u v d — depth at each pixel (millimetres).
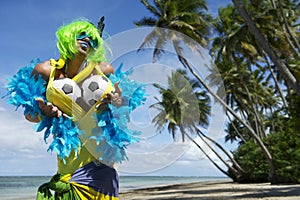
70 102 2555
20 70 2604
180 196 17703
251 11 20125
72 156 2732
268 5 21125
